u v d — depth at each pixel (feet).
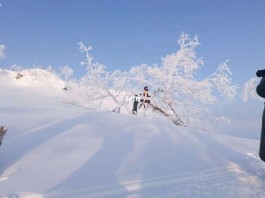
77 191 9.71
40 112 28.94
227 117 47.39
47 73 77.05
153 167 13.20
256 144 23.84
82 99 48.78
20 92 59.41
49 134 18.31
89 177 11.18
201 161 15.17
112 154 14.88
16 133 18.43
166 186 10.80
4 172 11.35
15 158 13.15
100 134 19.26
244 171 14.05
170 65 48.01
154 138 19.83
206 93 47.34
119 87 48.67
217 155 17.03
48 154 14.05
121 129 21.56
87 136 18.37
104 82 48.55
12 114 26.53
